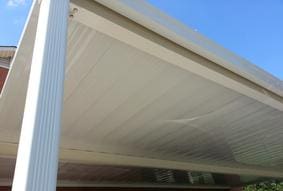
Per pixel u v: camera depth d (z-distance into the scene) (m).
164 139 5.48
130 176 8.58
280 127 5.21
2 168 6.33
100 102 4.01
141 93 3.88
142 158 6.14
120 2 2.53
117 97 3.92
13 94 3.65
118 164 6.05
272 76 3.77
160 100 4.09
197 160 7.00
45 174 1.80
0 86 9.59
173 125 4.89
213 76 3.34
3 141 4.52
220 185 11.80
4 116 4.13
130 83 3.66
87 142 5.20
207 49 3.06
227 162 7.44
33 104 1.95
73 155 5.23
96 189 8.81
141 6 2.64
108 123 4.63
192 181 10.29
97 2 2.50
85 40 2.93
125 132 5.02
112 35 2.72
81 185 8.58
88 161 5.59
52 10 2.26
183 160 6.80
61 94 2.06
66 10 2.32
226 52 3.22
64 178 8.07
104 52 3.12
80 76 3.44
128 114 4.39
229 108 4.42
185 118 4.68
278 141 6.01
